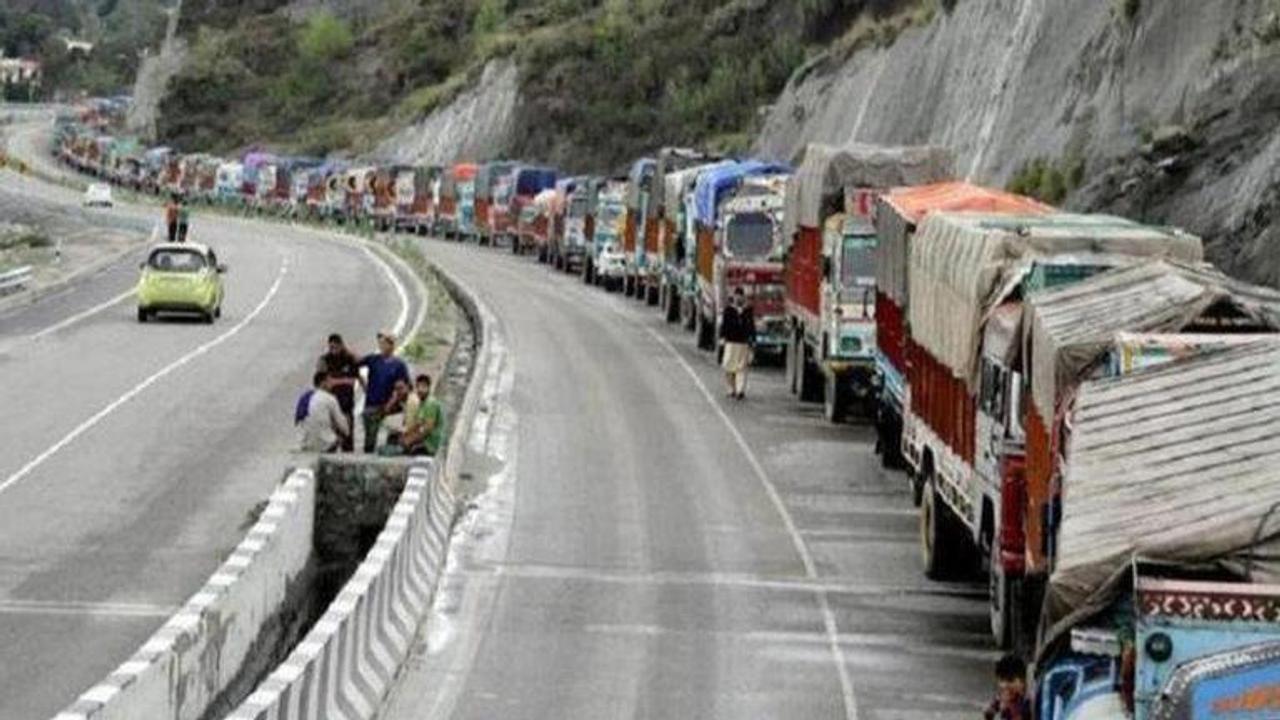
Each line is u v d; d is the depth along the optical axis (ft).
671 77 615.16
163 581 123.54
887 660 114.21
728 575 134.72
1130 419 82.33
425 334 258.37
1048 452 94.32
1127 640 69.26
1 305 294.66
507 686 107.14
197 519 141.69
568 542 143.13
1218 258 197.16
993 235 120.06
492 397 213.46
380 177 627.05
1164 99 254.06
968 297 120.06
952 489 127.44
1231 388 83.56
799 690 107.65
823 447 185.98
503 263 471.21
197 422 184.65
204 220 622.54
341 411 152.66
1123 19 271.08
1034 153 293.64
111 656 106.52
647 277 345.92
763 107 541.75
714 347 266.36
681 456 179.32
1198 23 252.01
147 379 213.87
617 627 120.37
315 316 293.23
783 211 238.27
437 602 125.39
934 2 405.39
